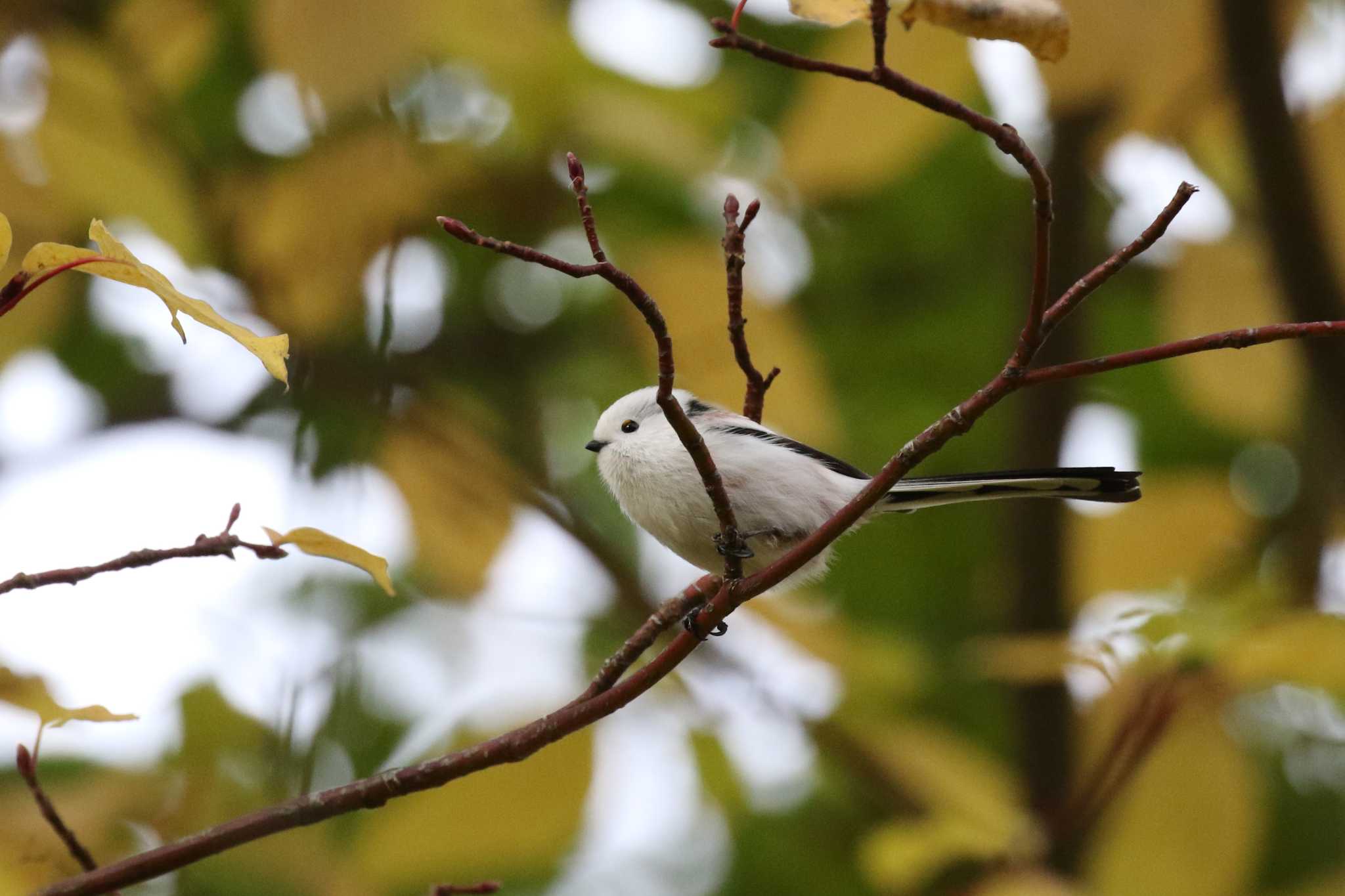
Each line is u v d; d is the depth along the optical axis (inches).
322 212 418.3
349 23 339.0
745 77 502.0
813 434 401.1
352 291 429.1
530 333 508.4
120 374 510.6
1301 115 418.6
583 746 334.6
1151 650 328.5
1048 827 370.0
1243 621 324.8
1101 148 421.1
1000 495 331.6
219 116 474.9
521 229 467.2
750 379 282.0
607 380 506.9
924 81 361.7
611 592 482.9
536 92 438.9
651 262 414.3
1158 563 452.8
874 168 372.2
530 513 454.9
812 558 243.9
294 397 438.6
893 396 536.7
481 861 341.1
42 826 303.1
